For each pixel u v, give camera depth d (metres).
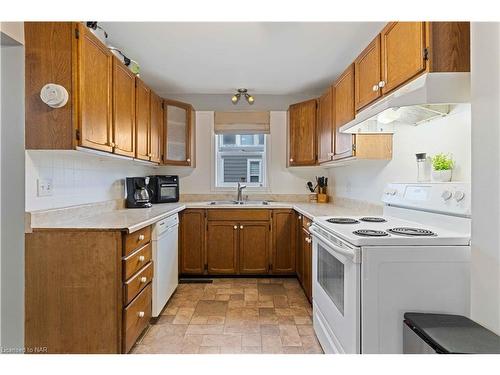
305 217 3.05
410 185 2.18
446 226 1.82
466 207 1.65
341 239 1.73
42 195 1.98
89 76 1.94
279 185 4.29
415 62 1.65
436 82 1.53
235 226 3.70
